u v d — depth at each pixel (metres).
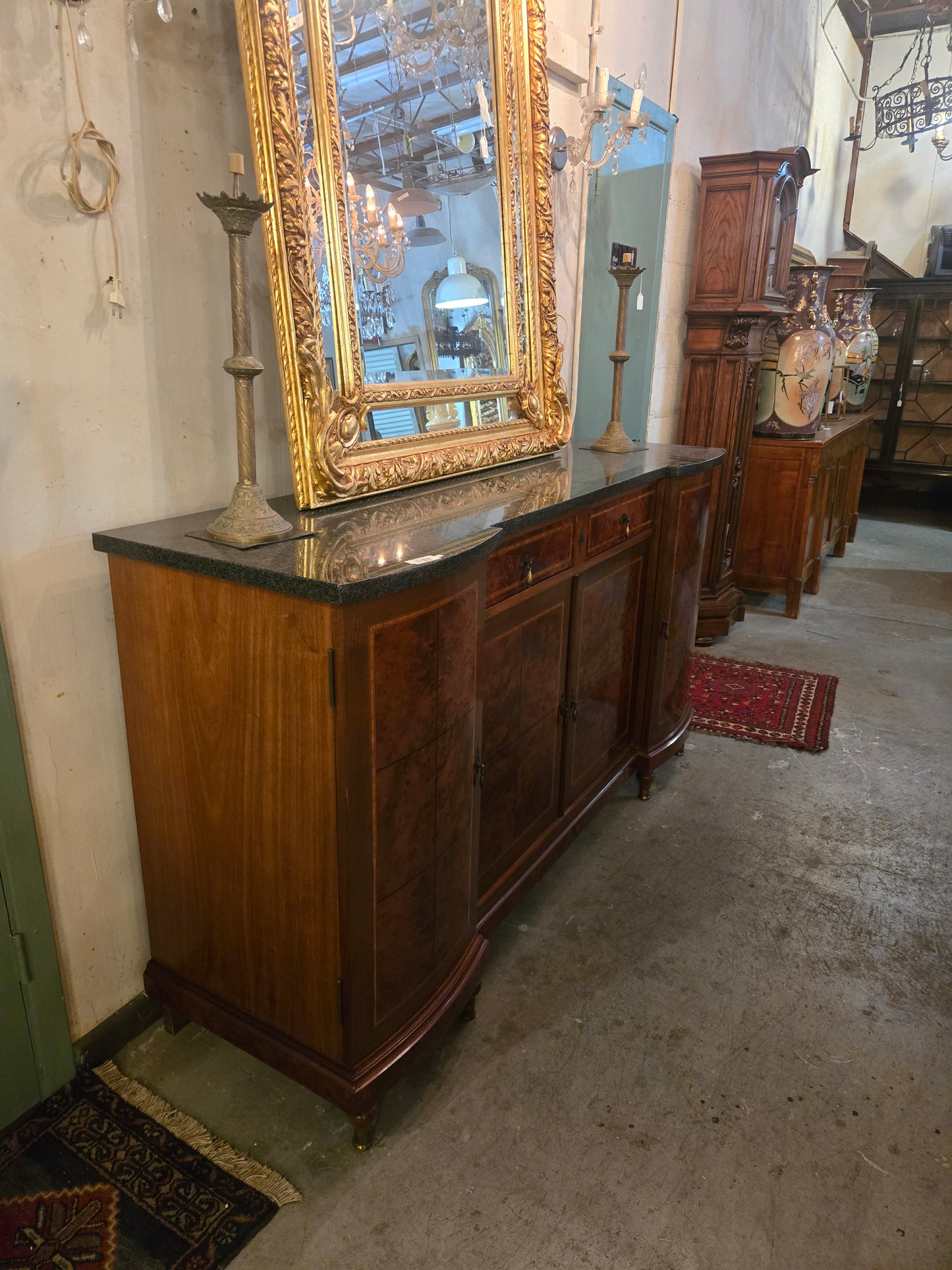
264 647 1.19
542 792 1.97
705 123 3.60
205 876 1.41
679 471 2.24
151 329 1.37
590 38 2.47
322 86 1.45
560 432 2.34
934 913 2.03
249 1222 1.26
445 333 1.86
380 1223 1.27
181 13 1.32
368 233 1.61
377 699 1.19
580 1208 1.30
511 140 2.02
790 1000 1.75
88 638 1.38
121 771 1.49
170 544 1.26
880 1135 1.44
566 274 2.65
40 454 1.25
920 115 5.56
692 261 3.68
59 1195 1.30
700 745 2.88
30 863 1.34
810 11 4.88
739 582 4.30
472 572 1.37
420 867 1.39
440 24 1.73
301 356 1.43
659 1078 1.54
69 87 1.18
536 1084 1.52
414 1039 1.42
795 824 2.40
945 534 6.05
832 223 6.46
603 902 2.04
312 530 1.39
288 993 1.36
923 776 2.68
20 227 1.16
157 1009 1.65
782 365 3.93
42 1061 1.43
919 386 6.52
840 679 3.44
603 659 2.16
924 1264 1.23
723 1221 1.28
